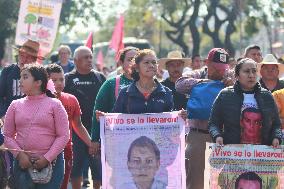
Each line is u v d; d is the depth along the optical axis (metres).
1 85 16.97
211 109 14.53
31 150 13.41
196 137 15.48
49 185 13.55
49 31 22.44
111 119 13.95
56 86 16.25
